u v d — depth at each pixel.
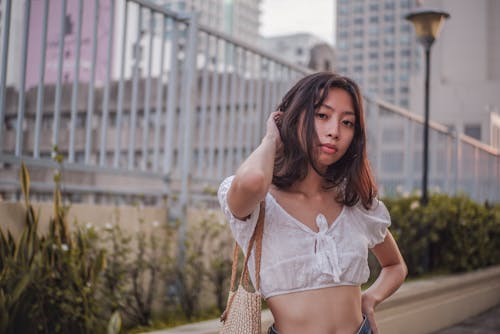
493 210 7.96
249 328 1.61
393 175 9.25
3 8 3.21
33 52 4.36
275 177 1.73
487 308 6.61
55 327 3.00
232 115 4.93
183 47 4.48
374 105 7.73
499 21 59.44
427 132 7.07
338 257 1.67
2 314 2.68
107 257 3.55
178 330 3.03
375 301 1.87
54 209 3.16
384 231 1.84
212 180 4.76
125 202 4.49
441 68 59.81
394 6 140.88
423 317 4.92
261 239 1.67
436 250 6.50
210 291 4.36
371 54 141.38
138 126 5.07
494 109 53.66
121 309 3.57
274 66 5.41
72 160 3.60
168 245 3.91
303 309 1.64
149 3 4.14
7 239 3.03
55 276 3.03
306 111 1.69
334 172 1.78
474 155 12.20
